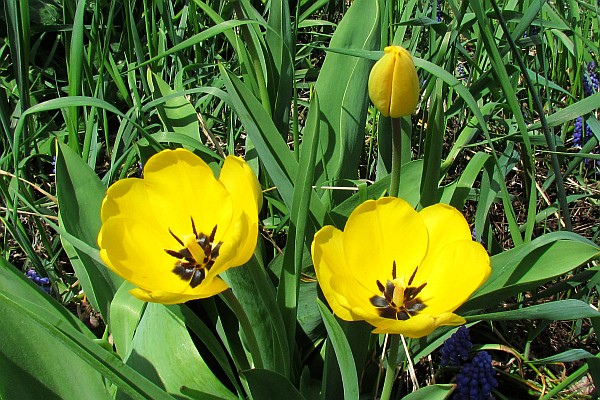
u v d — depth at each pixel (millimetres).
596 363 698
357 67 827
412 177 809
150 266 633
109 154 1029
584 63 1036
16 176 825
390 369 652
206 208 651
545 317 660
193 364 727
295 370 773
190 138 828
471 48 1250
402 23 901
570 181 1029
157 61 1062
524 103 1122
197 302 814
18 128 798
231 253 575
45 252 964
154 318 751
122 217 630
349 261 637
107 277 804
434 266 641
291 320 705
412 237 640
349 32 875
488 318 673
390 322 564
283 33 908
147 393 581
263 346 723
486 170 837
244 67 930
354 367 617
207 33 817
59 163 799
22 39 890
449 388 652
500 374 837
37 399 636
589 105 807
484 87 898
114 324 744
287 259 693
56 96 1205
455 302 610
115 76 1003
